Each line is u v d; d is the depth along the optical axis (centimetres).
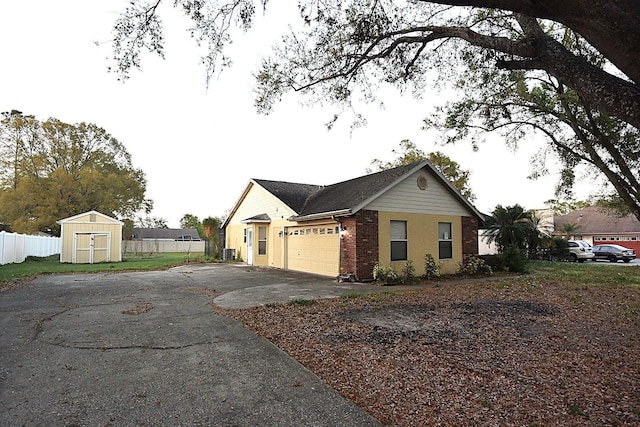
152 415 319
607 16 247
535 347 509
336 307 782
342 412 324
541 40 369
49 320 668
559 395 359
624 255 2627
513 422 307
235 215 2328
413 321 657
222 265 1948
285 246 1734
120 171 3588
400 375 409
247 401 346
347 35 616
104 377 403
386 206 1324
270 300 868
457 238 1504
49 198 2906
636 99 279
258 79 681
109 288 1084
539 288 1065
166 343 528
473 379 397
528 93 1325
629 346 513
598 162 1360
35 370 424
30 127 3061
